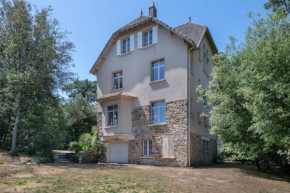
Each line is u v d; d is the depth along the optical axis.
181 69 16.66
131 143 18.30
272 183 10.88
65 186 8.00
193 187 8.84
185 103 16.09
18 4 16.89
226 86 14.21
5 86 16.41
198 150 17.92
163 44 17.84
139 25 19.30
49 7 17.80
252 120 12.09
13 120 17.45
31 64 16.70
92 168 13.38
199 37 18.58
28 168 11.52
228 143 14.42
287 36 10.99
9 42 16.19
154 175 11.32
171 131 16.42
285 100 10.23
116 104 18.91
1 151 15.70
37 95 16.94
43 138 17.38
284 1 18.50
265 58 10.85
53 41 17.56
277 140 10.59
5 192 6.85
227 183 10.17
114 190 7.63
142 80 18.61
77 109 20.42
